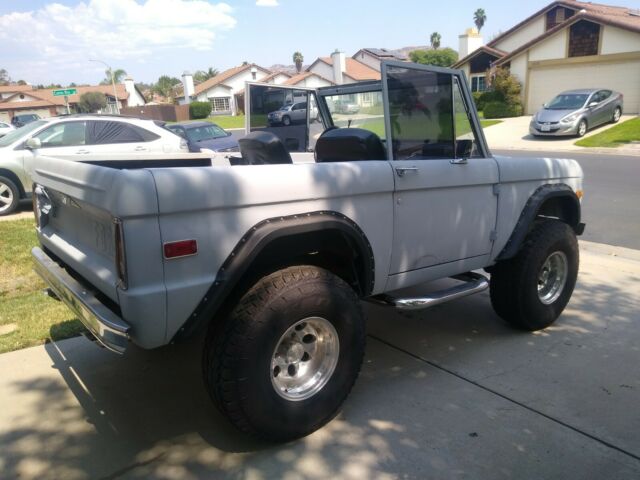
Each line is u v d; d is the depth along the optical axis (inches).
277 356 113.7
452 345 163.9
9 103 2699.3
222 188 99.3
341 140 135.2
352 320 119.0
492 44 1385.3
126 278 92.5
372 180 121.6
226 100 2615.7
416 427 121.8
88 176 101.8
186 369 149.3
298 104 191.6
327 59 1759.4
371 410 128.6
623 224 315.0
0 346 159.3
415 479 105.3
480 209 150.2
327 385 118.3
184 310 98.7
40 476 106.6
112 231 100.2
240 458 111.7
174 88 3469.5
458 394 135.5
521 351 159.3
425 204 135.6
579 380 142.2
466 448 114.5
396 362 153.1
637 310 189.3
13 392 136.5
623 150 647.8
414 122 137.3
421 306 139.5
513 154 685.9
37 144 353.7
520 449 114.2
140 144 375.2
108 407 130.6
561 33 1038.4
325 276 114.2
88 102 2640.3
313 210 112.6
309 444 116.0
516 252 160.2
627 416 125.9
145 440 118.0
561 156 645.3
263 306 104.7
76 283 116.7
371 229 124.1
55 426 122.8
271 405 108.8
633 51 943.7
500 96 1131.9
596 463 109.9
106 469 108.7
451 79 144.3
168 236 94.9
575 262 175.3
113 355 156.6
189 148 407.2
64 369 148.5
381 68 127.9
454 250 146.1
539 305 167.5
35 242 269.4
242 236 103.2
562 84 1063.0
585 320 181.2
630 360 153.2
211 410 129.5
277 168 107.5
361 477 105.8
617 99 848.9
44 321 177.0
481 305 197.6
